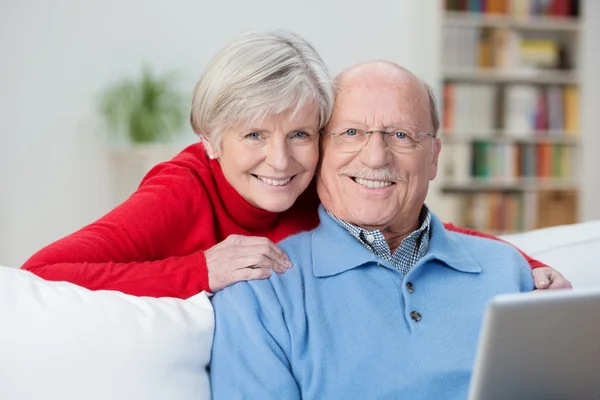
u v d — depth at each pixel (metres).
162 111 4.91
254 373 1.36
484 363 1.03
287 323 1.42
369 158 1.50
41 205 5.17
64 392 1.20
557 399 1.10
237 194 1.71
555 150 5.30
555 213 5.31
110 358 1.23
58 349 1.21
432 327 1.46
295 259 1.53
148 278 1.47
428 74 5.14
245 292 1.43
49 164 5.16
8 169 5.12
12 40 5.08
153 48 5.23
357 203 1.53
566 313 1.03
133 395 1.24
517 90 5.23
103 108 5.04
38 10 5.10
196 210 1.71
